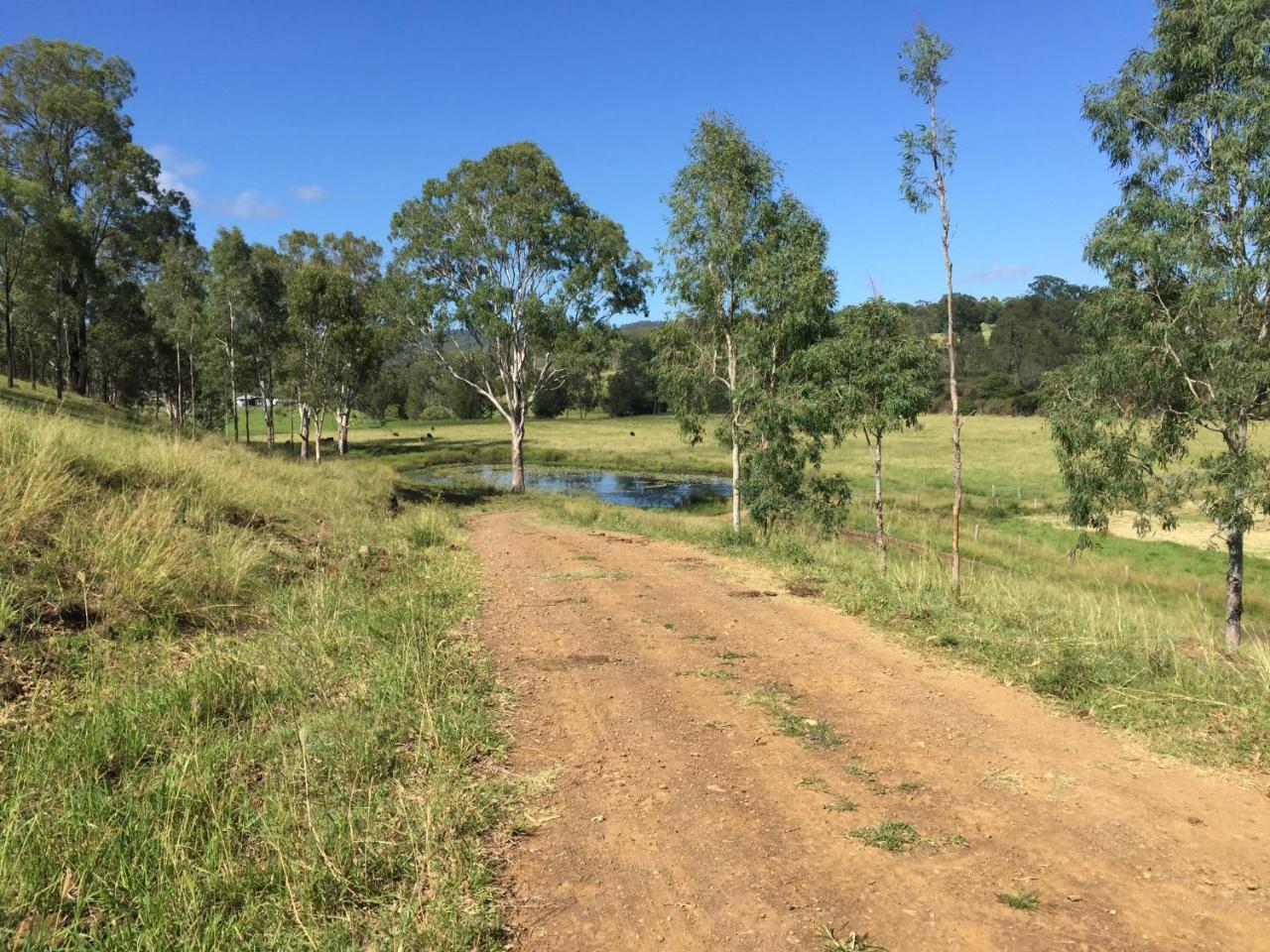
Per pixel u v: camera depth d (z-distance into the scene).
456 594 9.02
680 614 8.41
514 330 34.31
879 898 3.11
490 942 2.80
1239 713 5.11
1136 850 3.50
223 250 40.94
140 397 54.00
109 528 6.97
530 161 33.91
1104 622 7.76
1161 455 12.25
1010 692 5.80
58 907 2.86
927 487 39.50
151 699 4.73
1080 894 3.13
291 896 2.91
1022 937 2.84
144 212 43.91
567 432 83.69
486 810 3.79
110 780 3.92
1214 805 3.95
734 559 12.63
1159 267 11.54
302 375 41.03
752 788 4.14
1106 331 12.43
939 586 9.79
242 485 11.16
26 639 5.22
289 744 4.43
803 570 11.13
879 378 12.47
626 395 112.06
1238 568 11.54
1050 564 22.17
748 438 16.75
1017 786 4.18
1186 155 11.92
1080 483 12.77
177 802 3.57
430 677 5.58
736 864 3.37
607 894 3.12
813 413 14.01
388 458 57.69
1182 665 6.17
